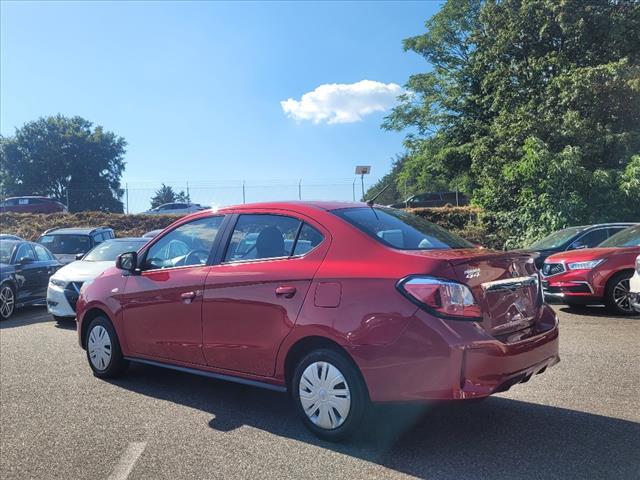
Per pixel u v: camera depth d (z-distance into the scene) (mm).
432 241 4383
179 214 31062
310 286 4090
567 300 9609
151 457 3863
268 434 4270
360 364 3766
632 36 21266
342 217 4324
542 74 22594
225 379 4672
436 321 3561
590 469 3555
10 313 10352
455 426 4371
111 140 58188
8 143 54688
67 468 3709
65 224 27750
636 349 6816
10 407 4973
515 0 24016
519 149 20891
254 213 4812
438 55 35156
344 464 3697
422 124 36281
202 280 4805
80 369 6316
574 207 18297
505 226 21281
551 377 5664
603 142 19656
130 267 5566
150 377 5969
